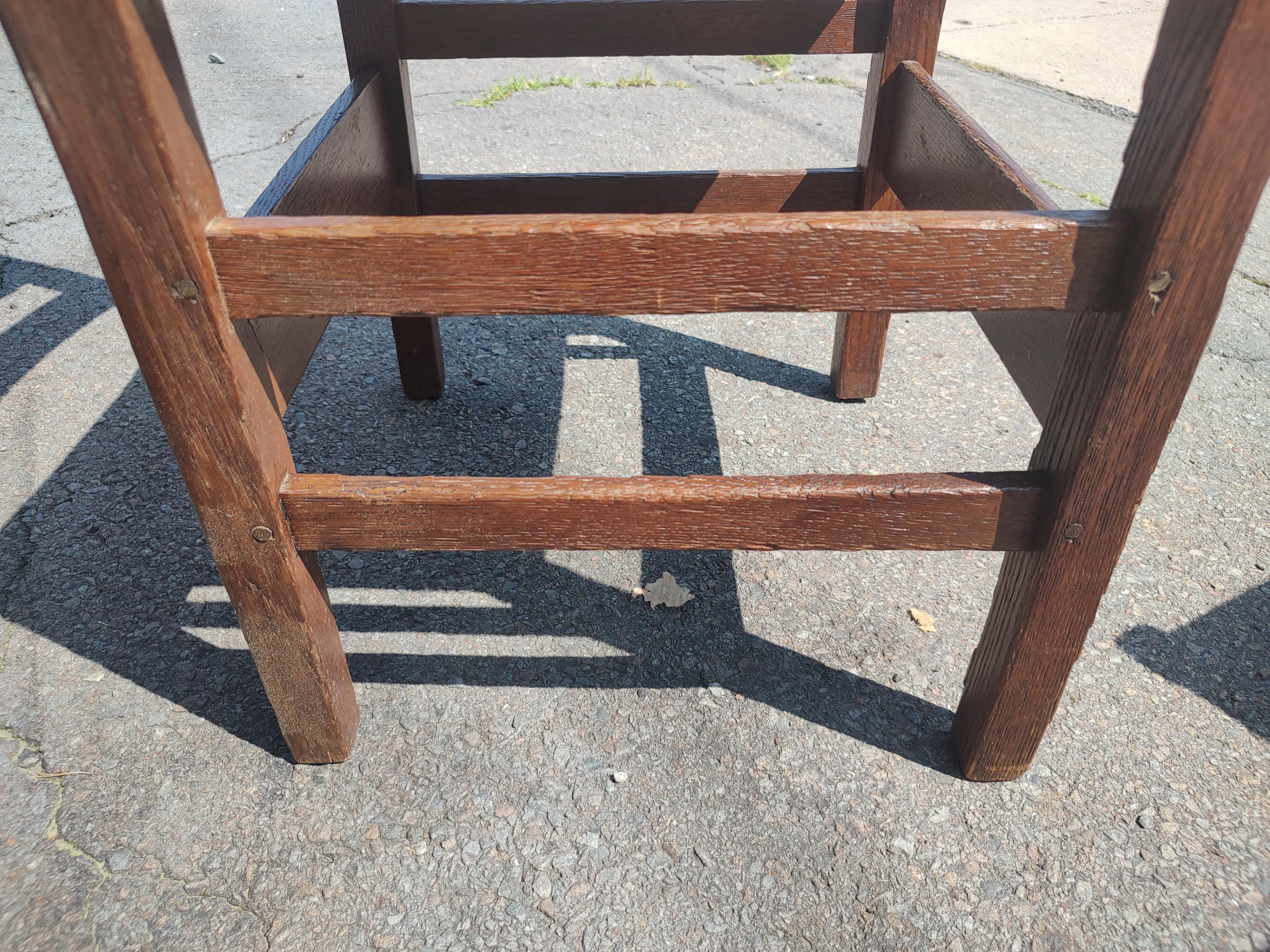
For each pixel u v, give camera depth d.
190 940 1.15
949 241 0.91
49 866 1.23
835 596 1.71
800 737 1.44
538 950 1.15
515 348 2.45
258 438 1.03
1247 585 1.72
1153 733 1.44
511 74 4.36
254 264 0.92
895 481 1.11
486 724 1.45
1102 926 1.18
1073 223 0.90
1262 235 3.03
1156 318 0.91
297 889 1.21
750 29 1.71
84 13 0.74
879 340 2.14
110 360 2.31
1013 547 1.14
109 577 1.71
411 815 1.31
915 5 1.66
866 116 1.87
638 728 1.45
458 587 1.72
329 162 1.36
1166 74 0.85
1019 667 1.21
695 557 1.80
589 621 1.65
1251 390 2.28
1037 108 3.96
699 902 1.21
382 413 2.17
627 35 1.70
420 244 0.91
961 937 1.17
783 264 0.93
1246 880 1.24
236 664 1.54
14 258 2.73
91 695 1.48
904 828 1.30
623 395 2.25
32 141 3.50
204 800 1.33
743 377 2.34
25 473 1.95
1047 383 1.12
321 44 4.65
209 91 4.00
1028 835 1.29
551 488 1.10
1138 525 1.86
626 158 3.44
